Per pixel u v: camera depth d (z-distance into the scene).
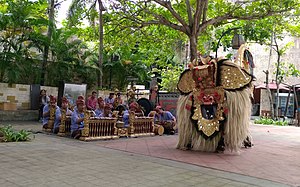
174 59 20.53
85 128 8.73
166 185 4.52
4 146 7.02
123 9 13.66
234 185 4.73
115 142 8.81
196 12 12.43
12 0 14.59
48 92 15.38
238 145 7.96
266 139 11.15
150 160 6.45
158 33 15.74
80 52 17.95
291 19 19.27
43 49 15.14
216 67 8.14
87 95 17.09
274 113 22.64
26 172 4.84
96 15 15.17
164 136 10.92
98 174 4.96
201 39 16.05
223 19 13.07
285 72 23.23
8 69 13.45
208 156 7.34
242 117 7.96
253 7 12.82
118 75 19.22
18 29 14.15
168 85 19.58
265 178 5.30
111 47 17.69
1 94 13.92
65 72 15.87
